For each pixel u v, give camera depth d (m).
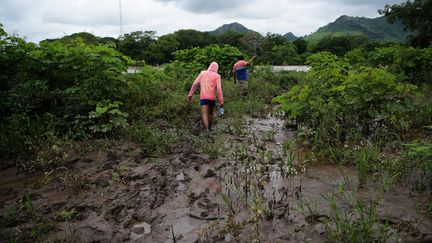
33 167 4.69
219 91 6.53
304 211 3.36
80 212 3.52
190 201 3.70
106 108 5.93
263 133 6.24
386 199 3.54
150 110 7.61
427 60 11.80
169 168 4.66
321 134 5.43
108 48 7.12
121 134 6.05
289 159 4.57
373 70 5.96
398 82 6.52
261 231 3.04
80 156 5.12
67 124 5.96
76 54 6.79
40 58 6.95
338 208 3.38
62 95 6.60
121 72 7.32
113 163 4.84
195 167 4.66
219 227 3.12
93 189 4.05
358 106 5.84
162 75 10.94
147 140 5.55
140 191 3.97
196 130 6.50
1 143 5.22
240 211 3.42
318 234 2.95
